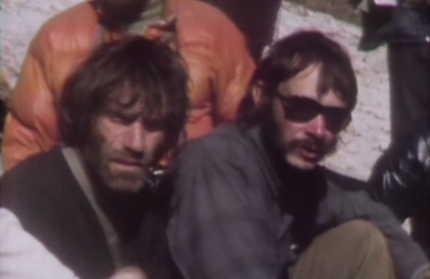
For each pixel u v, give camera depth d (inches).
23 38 324.2
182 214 233.8
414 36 330.0
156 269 230.5
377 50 352.5
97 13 264.8
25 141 260.7
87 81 224.4
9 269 205.9
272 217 239.9
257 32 318.3
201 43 265.9
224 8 315.6
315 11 354.3
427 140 293.3
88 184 223.1
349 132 346.6
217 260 230.4
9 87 319.9
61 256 220.2
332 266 241.4
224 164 236.2
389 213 253.6
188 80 232.8
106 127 223.1
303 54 237.6
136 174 223.8
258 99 240.7
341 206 248.8
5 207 221.0
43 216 220.2
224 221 232.4
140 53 226.4
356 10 354.6
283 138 238.7
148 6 265.1
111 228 223.9
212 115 265.1
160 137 225.5
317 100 237.1
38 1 325.1
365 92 350.3
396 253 252.5
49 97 260.5
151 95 223.6
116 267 223.8
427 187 291.1
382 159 294.4
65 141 226.2
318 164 246.5
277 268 235.6
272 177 239.6
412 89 331.9
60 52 261.7
